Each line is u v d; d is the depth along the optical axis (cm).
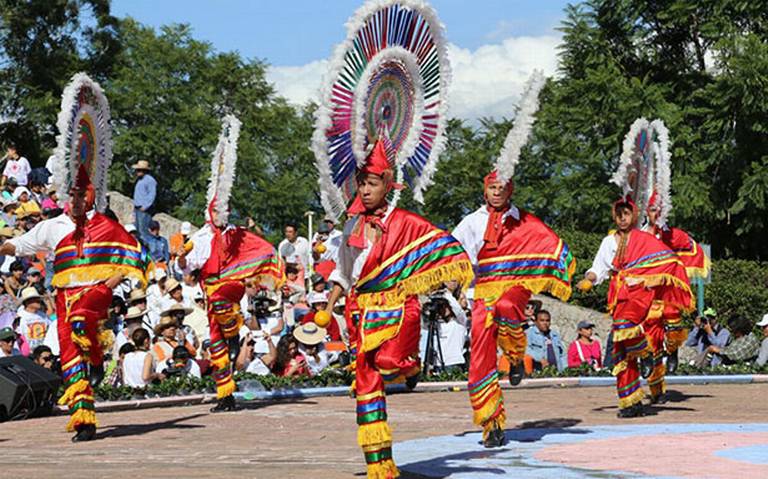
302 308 1722
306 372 1446
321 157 598
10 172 2266
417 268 615
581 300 2727
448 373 1470
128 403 1169
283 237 4281
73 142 869
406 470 668
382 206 623
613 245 1009
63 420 1069
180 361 1340
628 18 3681
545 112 3584
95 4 4062
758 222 3291
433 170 675
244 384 1285
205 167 4291
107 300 888
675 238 1199
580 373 1541
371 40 623
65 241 882
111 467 721
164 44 4394
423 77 661
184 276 1614
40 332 1357
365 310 611
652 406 1145
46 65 3912
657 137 1142
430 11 648
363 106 612
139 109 4212
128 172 4281
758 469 661
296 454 773
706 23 3447
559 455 729
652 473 645
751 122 3247
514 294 800
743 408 1127
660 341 1104
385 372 602
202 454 787
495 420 779
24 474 689
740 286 2620
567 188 3450
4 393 1066
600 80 3356
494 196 809
